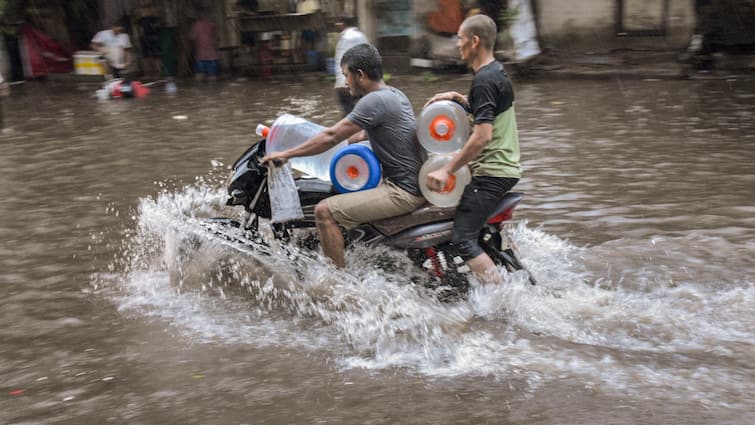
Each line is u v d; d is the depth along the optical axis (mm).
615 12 14359
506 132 4266
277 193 4445
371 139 4371
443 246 4480
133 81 15469
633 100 11539
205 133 10148
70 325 4445
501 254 4551
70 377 3838
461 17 14805
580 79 13938
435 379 3713
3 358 4074
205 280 4914
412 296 4512
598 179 7297
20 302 4801
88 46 17188
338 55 6051
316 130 4527
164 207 6535
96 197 7164
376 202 4332
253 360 3957
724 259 5207
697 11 13930
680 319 4312
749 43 13906
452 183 4270
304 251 4707
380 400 3520
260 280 4785
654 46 14289
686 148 8414
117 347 4152
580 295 4645
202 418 3412
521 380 3674
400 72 15641
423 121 4250
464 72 15172
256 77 16328
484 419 3332
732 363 3809
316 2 16547
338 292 4488
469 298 4523
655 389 3555
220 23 16734
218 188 7340
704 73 13727
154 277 5160
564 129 9641
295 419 3373
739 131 9148
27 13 16250
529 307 4430
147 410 3496
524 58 14414
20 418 3471
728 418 3291
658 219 6105
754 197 6586
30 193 7383
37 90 15188
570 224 6059
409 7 15734
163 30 16672
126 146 9453
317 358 3971
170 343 4180
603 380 3652
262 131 4586
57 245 5855
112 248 5754
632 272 5031
